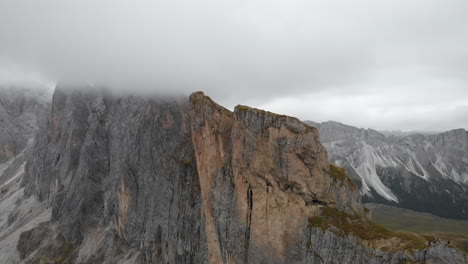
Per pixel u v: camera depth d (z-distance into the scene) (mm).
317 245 80750
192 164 145500
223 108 115188
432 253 66750
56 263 174000
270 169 91500
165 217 151500
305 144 89312
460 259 64625
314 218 84875
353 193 94000
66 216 194375
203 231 115188
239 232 95312
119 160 192125
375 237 75938
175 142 170000
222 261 100750
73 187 198875
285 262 86062
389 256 70062
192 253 129000
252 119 95438
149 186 167625
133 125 189000
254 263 90938
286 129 90688
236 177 97812
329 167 93188
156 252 151125
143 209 167375
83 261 170125
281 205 88625
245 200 94750
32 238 193250
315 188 88250
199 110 114938
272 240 88750
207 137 110250
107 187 195250
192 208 133875
